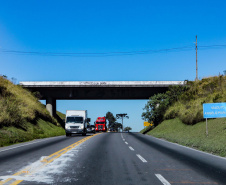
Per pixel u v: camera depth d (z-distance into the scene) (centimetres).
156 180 671
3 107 2828
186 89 4444
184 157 1127
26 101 4081
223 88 3084
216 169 834
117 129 16375
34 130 3131
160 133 3200
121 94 5147
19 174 743
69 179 679
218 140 1534
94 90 5172
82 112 3294
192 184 630
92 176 717
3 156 1145
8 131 2295
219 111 1984
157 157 1124
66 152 1305
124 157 1118
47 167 861
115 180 668
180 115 3472
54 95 5253
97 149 1462
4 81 4166
